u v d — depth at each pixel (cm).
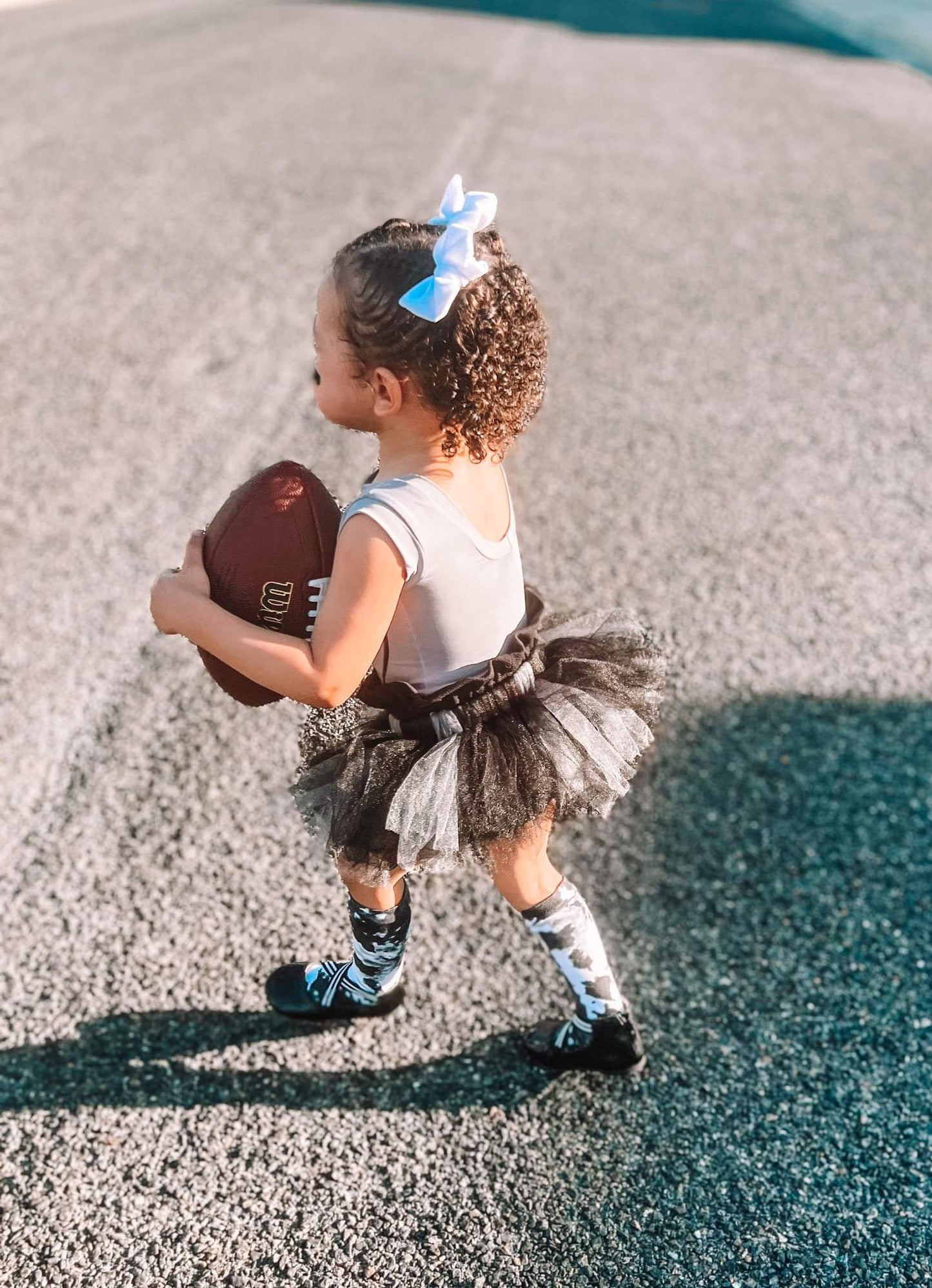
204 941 224
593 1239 179
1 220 546
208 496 360
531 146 722
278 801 258
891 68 1098
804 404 438
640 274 540
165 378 424
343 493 362
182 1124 193
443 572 151
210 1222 179
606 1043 196
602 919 235
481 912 235
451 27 1174
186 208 575
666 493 379
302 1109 197
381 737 170
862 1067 207
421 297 137
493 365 146
